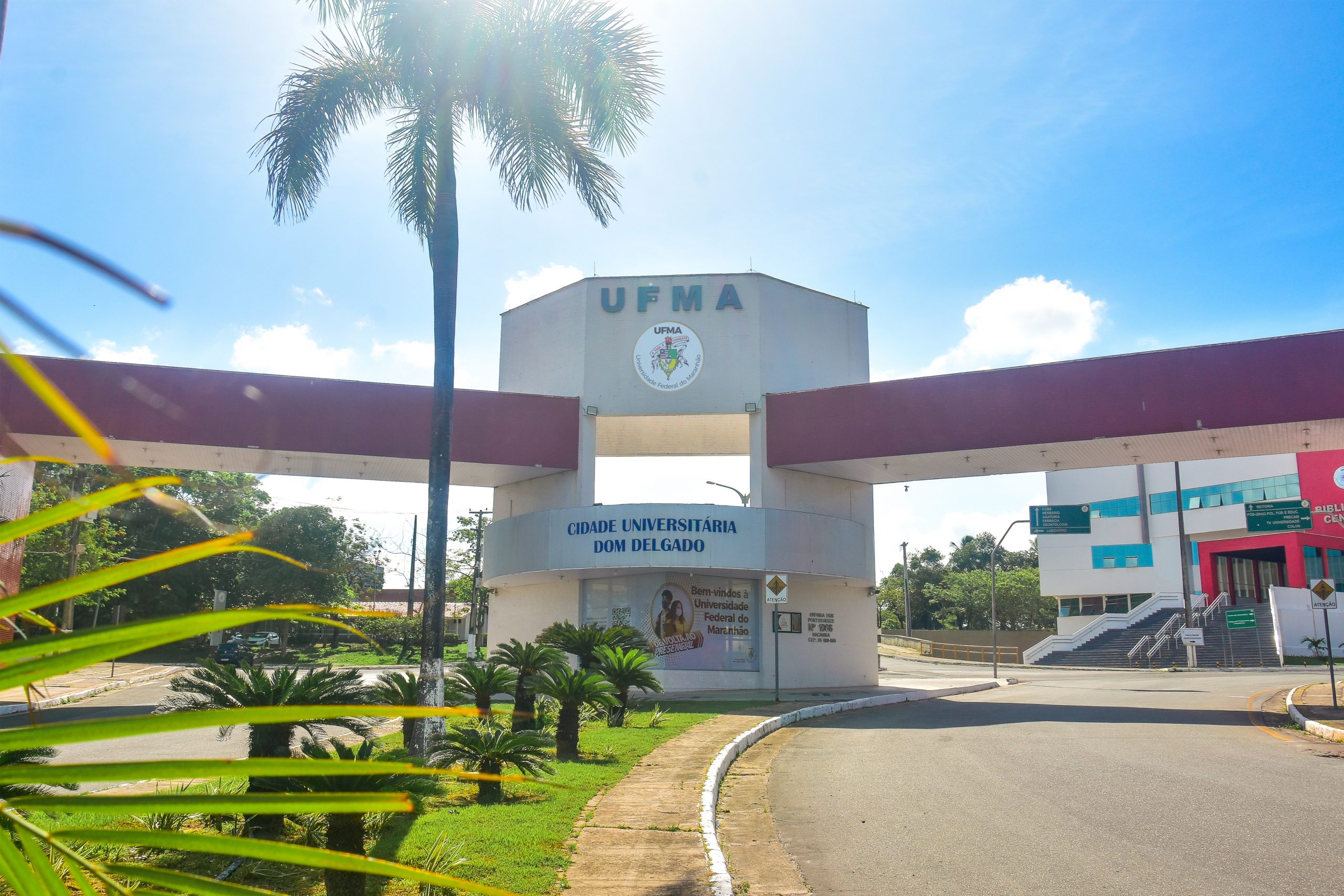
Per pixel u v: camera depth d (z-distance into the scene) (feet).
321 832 24.81
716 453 107.86
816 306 98.32
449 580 192.95
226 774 4.55
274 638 175.52
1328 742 47.88
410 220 48.62
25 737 4.23
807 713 64.28
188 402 79.92
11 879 4.32
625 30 45.96
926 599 299.79
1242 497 175.22
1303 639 157.07
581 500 90.53
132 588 147.64
